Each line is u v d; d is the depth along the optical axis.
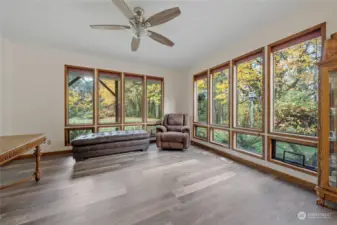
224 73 3.84
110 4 2.12
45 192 2.03
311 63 2.27
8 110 3.24
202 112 4.70
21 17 2.39
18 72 3.34
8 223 1.49
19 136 2.31
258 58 3.02
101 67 4.23
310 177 2.16
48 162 3.14
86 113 4.11
